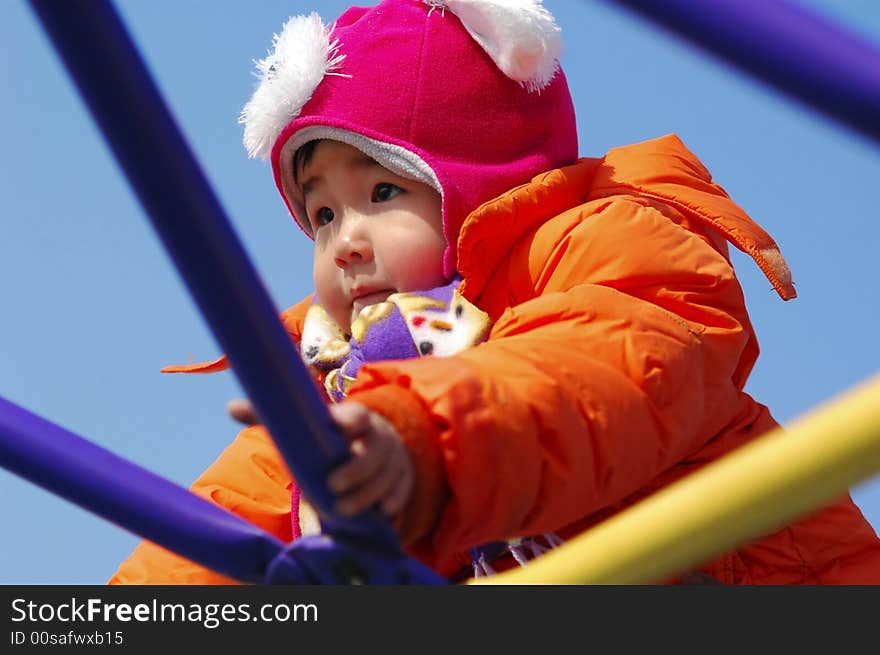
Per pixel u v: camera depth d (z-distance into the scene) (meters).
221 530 2.20
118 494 2.19
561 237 2.98
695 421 2.62
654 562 1.76
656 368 2.52
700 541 1.71
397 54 3.31
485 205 3.05
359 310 3.21
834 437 1.59
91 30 1.60
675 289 2.84
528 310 2.63
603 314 2.59
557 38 3.30
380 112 3.25
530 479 2.19
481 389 2.18
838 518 3.02
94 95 1.65
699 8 1.59
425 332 3.01
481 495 2.11
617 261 2.87
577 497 2.29
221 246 1.76
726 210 3.16
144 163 1.69
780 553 2.96
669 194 3.17
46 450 2.21
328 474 1.94
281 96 3.33
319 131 3.27
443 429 2.09
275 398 1.86
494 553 2.79
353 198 3.26
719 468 1.71
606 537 1.81
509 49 3.26
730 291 2.90
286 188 3.42
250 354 1.83
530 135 3.34
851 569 2.99
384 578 2.02
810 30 1.57
